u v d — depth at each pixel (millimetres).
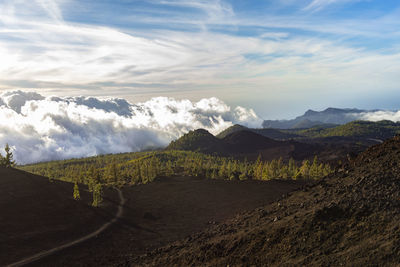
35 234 57406
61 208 76438
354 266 20375
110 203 93312
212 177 163625
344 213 27828
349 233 24703
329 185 40812
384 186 30797
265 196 92312
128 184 144750
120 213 82062
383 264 19328
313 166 144625
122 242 58000
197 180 144375
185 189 115500
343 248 23172
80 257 49281
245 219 43219
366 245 22016
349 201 29359
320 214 28906
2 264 44312
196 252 34531
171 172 186500
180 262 34188
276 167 184750
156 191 115750
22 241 53156
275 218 34562
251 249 29125
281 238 28359
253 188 107312
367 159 44062
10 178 90812
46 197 82000
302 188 47594
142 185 132875
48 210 72938
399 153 38938
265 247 28344
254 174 161625
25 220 63375
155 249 48469
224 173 173750
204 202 93125
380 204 26906
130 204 94562
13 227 58312
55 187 94688
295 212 34469
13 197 75875
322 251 23906
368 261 20219
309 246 25312
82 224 68438
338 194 34094
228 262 28906
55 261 47188
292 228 28875
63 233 60938
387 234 22156
